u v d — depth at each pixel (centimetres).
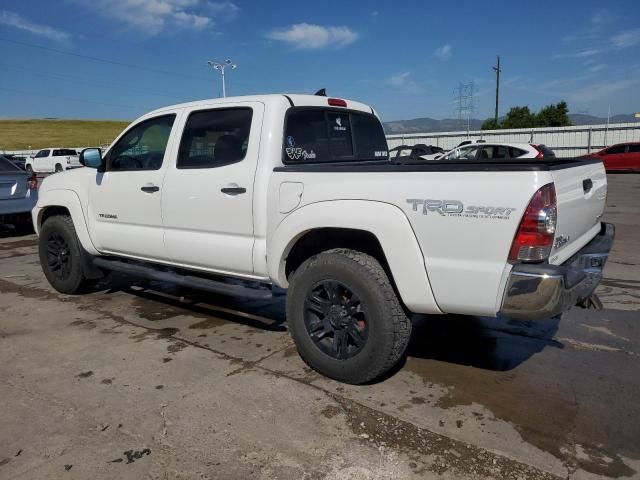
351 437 289
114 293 580
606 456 271
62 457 275
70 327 471
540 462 266
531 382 356
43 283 633
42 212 580
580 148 3400
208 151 417
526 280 280
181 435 293
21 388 352
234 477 257
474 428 298
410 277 314
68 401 333
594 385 351
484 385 352
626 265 697
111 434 295
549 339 436
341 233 359
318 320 362
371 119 499
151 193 452
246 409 321
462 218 294
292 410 319
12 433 298
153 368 381
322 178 343
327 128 436
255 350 414
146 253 473
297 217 352
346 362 345
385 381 359
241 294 407
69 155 3631
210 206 409
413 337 443
